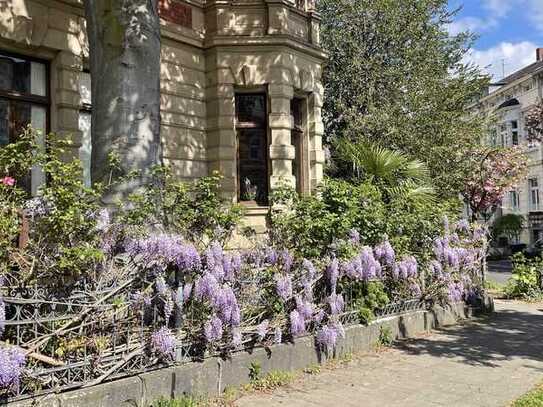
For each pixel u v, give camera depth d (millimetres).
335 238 7508
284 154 13820
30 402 4273
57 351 4551
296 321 6516
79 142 10562
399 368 6941
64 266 4648
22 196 5000
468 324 9984
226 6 13727
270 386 6027
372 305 8078
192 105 13469
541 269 14297
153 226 5680
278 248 6996
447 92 19922
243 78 13734
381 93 20281
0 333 4164
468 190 21625
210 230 6016
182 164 13094
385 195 10422
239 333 5867
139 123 6746
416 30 20562
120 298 4992
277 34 13773
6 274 4496
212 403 5434
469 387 6242
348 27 20719
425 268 9547
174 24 13078
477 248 11422
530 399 5723
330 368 6824
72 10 10578
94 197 5430
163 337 5199
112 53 6723
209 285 5555
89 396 4582
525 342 8531
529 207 37562
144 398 4973
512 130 38531
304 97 15094
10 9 9656
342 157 13719
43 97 10383
